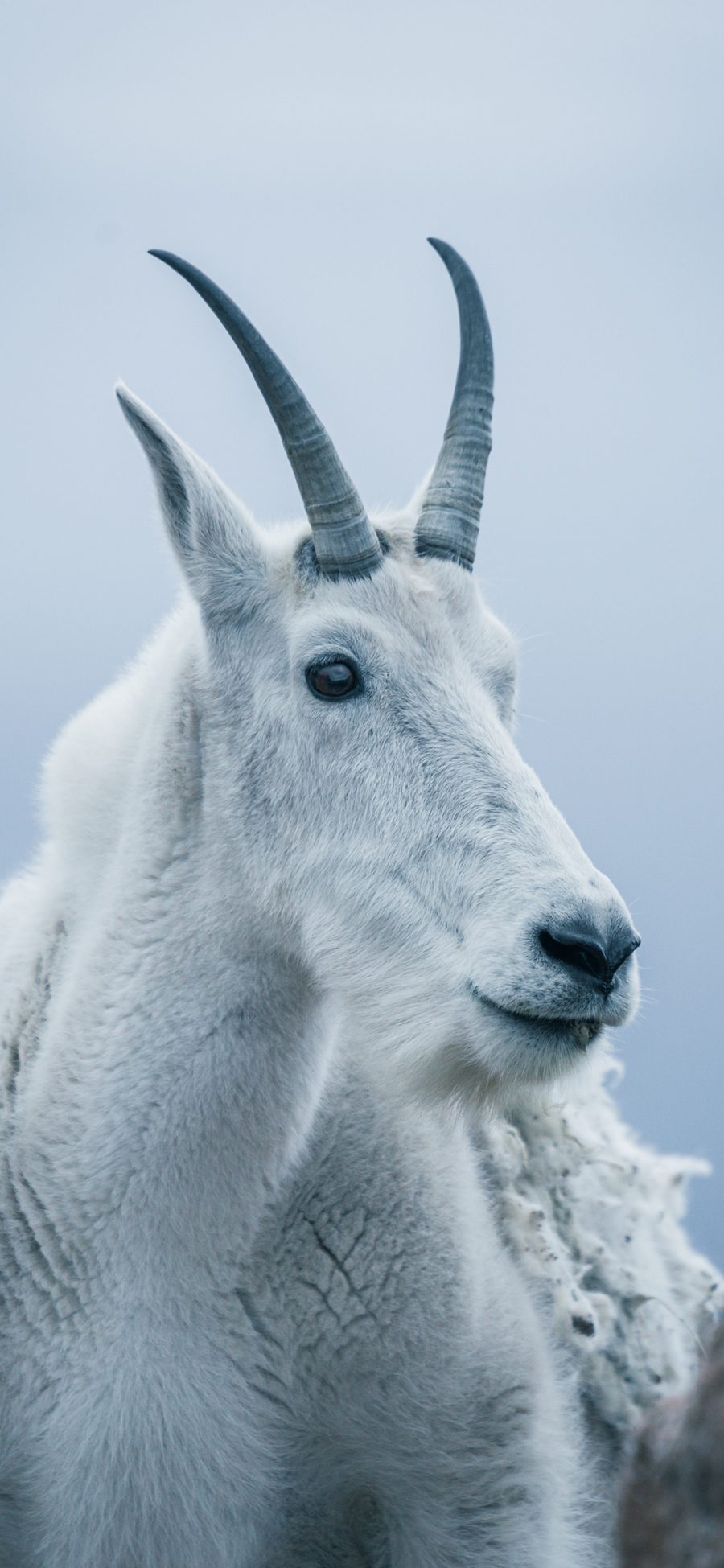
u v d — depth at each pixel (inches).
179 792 615.8
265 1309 593.0
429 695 599.8
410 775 589.0
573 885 552.1
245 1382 588.4
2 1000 642.8
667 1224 792.9
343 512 611.5
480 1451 605.6
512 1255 698.8
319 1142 615.2
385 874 584.1
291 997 598.2
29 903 685.3
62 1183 574.6
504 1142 733.3
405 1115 637.3
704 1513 242.7
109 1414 565.6
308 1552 625.3
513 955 549.3
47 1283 572.7
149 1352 570.9
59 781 669.3
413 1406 595.2
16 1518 585.0
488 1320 624.4
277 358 607.5
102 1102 575.2
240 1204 582.9
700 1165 834.8
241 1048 582.2
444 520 644.1
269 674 615.2
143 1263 570.9
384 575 616.7
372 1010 587.5
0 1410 574.2
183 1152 572.7
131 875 608.7
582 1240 742.5
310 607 610.9
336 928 593.0
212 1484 578.9
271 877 600.7
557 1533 619.8
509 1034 555.2
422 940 577.6
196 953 586.9
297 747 603.5
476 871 569.3
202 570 624.7
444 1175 639.1
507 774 586.2
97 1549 570.3
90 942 609.0
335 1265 598.9
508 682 643.5
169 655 664.4
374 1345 592.4
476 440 650.8
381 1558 628.4
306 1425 600.1
